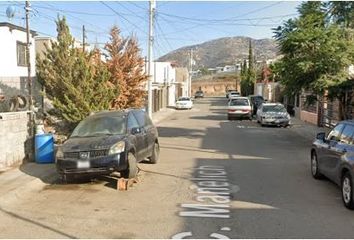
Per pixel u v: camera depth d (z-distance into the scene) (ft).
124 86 66.28
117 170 33.63
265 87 199.21
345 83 55.98
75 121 52.03
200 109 165.58
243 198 29.58
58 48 52.80
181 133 76.13
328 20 60.44
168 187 33.04
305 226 23.38
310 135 73.20
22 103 65.51
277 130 83.61
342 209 26.84
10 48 77.36
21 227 23.31
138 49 71.15
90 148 33.60
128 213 25.88
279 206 27.50
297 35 56.39
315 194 30.81
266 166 42.55
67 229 22.88
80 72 52.47
